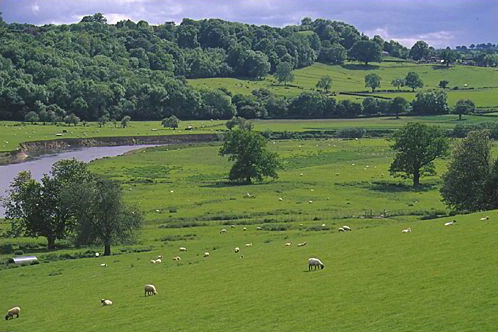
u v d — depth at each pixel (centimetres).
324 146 19938
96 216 7962
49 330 4544
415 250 5416
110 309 4909
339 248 6094
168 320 4422
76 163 9300
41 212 8644
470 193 9044
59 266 7088
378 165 15800
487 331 3431
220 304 4653
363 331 3712
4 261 7406
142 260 7106
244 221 9512
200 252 7344
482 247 5112
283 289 4828
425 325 3653
